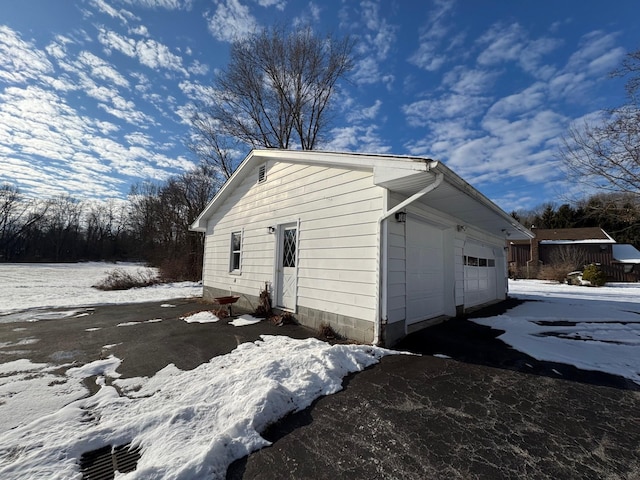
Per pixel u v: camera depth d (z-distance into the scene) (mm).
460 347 4539
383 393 2939
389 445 2109
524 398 2857
